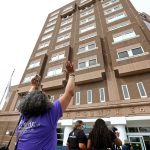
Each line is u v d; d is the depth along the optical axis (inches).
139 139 484.7
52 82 773.3
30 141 45.8
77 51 843.4
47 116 50.7
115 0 1032.8
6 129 739.4
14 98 875.4
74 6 1272.1
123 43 705.0
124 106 516.7
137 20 783.1
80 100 642.2
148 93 526.0
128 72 591.8
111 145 146.3
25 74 942.4
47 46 1063.6
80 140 167.3
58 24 1224.8
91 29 934.4
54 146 49.9
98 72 662.5
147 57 591.8
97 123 160.9
